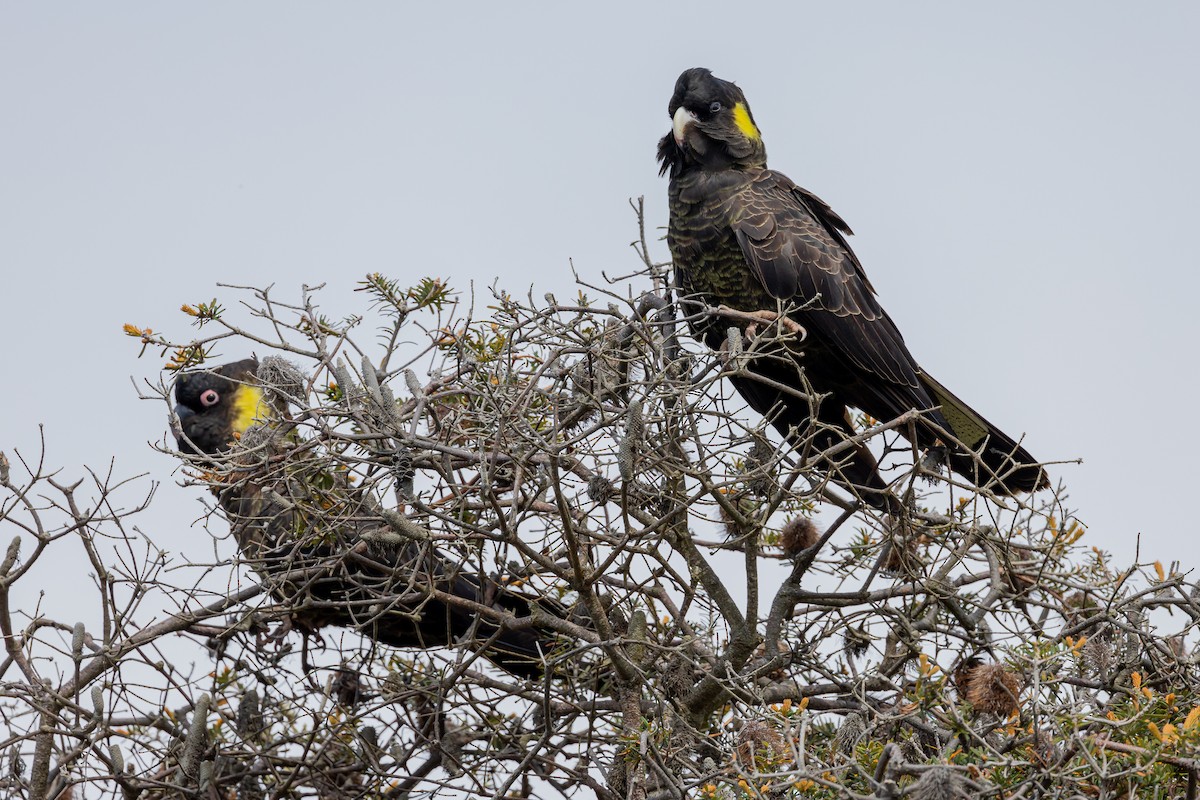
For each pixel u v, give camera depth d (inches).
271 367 436.1
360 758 419.2
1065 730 273.4
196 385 510.0
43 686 377.1
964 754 290.0
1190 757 269.1
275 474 394.3
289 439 432.5
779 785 290.5
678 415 363.6
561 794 401.4
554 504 399.5
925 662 302.8
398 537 394.0
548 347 393.1
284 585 418.3
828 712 374.9
